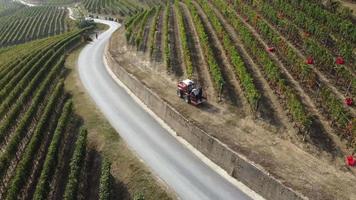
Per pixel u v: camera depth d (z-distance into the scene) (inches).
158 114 1835.6
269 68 1797.5
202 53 2311.8
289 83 1768.0
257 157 1338.6
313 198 1149.7
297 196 1159.0
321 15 2149.4
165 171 1413.6
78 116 1855.3
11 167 1456.7
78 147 1413.6
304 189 1186.6
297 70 1793.8
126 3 5438.0
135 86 2065.7
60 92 2022.6
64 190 1331.2
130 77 2122.3
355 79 1592.0
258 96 1563.7
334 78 1752.0
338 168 1285.7
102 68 2573.8
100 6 5900.6
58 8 6983.3
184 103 1755.7
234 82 1889.8
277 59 1991.9
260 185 1278.3
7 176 1403.8
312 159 1331.2
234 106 1694.1
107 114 1865.2
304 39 2030.0
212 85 1907.0
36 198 1173.7
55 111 1878.7
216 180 1366.9
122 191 1332.4
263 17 2503.7
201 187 1331.2
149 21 3206.2
